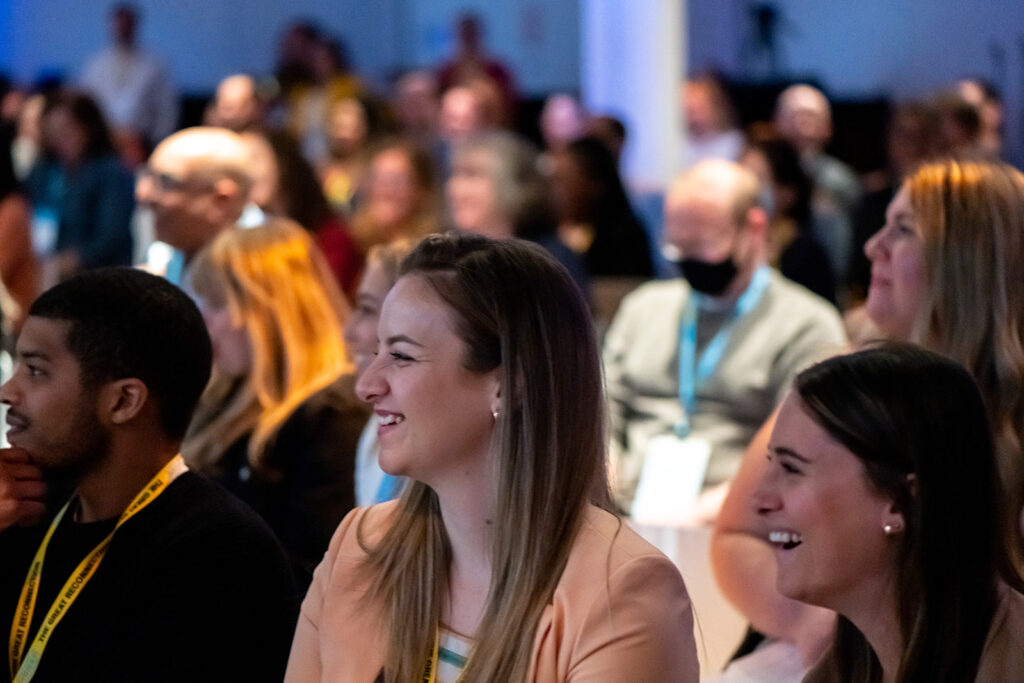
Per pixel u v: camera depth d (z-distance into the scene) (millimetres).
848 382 1841
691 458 4129
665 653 1759
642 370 4355
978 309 2480
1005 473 2355
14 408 2299
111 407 2289
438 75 10562
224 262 3215
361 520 2070
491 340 1807
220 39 13164
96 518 2355
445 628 1905
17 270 5938
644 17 8906
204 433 3170
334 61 10484
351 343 3145
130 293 2322
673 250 4207
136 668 2197
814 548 1846
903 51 10164
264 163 5277
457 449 1834
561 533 1818
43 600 2324
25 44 12773
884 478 1808
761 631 2627
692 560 3057
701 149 8523
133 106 10469
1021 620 1835
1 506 2250
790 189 6094
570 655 1761
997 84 9641
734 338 4215
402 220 5836
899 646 1856
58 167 8141
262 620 2287
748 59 10734
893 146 6371
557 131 9289
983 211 2506
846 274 6504
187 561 2242
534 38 12609
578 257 5371
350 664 1937
